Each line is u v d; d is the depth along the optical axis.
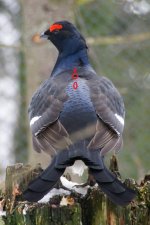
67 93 14.34
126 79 23.30
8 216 13.09
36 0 21.36
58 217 12.67
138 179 20.59
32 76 21.30
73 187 13.57
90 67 16.59
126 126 22.91
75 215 12.66
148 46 23.25
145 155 22.92
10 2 24.08
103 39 21.41
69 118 13.76
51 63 21.33
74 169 14.30
